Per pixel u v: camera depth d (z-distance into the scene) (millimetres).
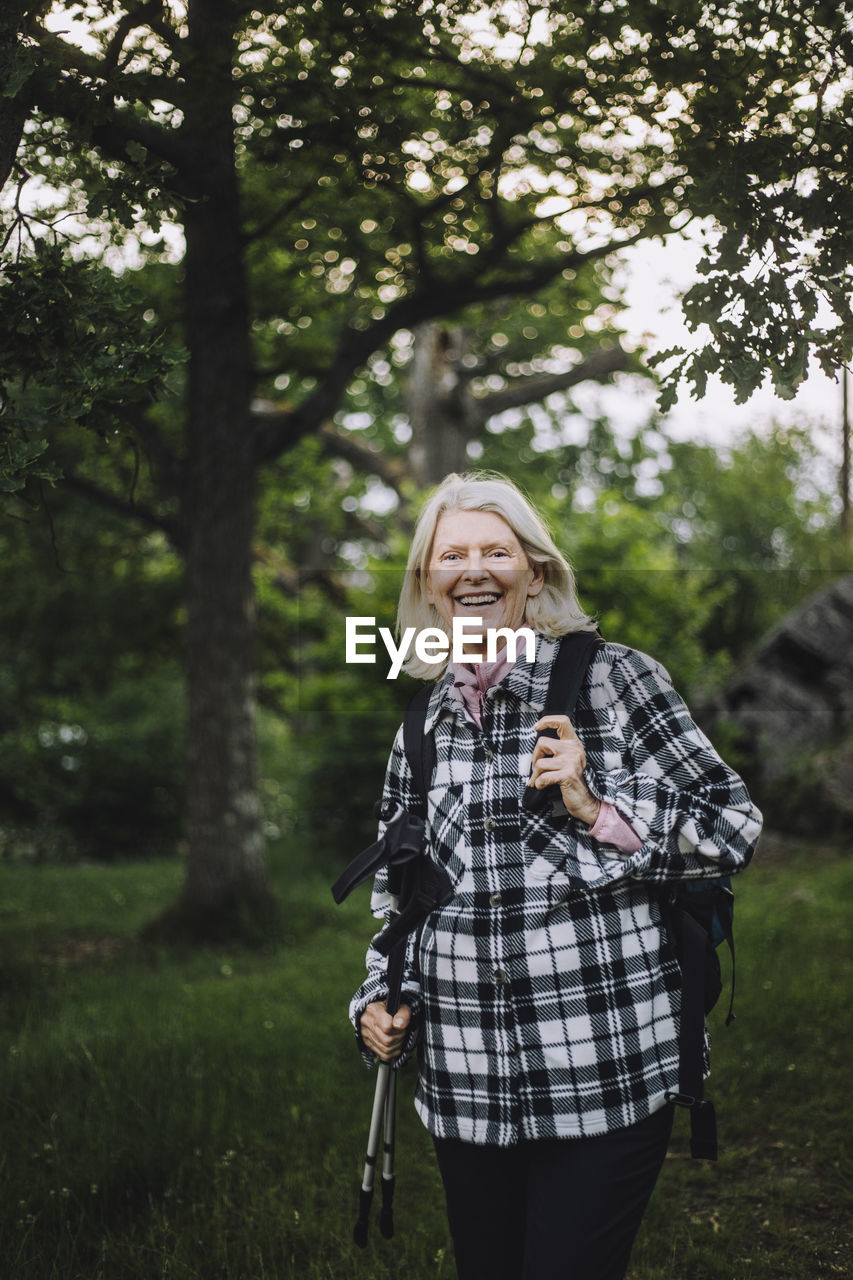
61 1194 3129
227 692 7516
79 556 12820
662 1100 1751
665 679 1881
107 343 2576
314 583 15203
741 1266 2877
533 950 1769
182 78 3744
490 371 16594
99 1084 3992
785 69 2645
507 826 1815
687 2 2723
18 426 2529
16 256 2688
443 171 5191
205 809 7469
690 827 1732
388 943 1910
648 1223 3164
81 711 12945
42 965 6520
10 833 12312
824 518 20594
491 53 4105
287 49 3969
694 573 11273
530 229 6262
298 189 6285
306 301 8297
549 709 1841
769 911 7090
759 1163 3557
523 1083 1761
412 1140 3740
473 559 1939
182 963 6695
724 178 2453
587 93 3676
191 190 4914
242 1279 2850
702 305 2473
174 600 13805
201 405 7465
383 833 1983
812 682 11109
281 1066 4359
